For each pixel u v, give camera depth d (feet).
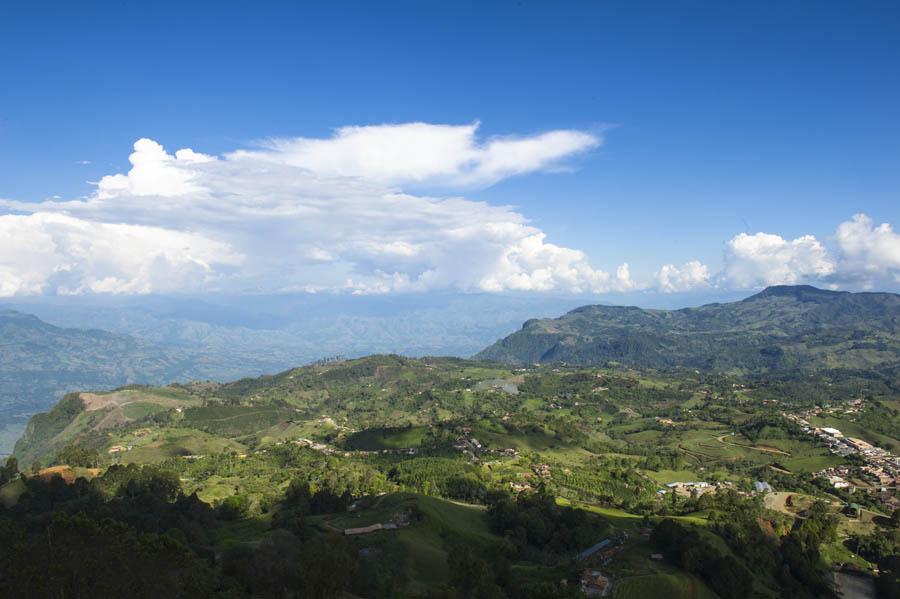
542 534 556.10
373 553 451.53
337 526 529.86
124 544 231.09
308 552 313.73
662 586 450.30
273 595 323.98
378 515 554.87
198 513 554.87
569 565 484.33
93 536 223.92
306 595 297.53
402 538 482.28
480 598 346.95
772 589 504.02
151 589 226.58
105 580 212.02
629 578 450.71
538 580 453.17
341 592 307.58
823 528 625.41
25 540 224.33
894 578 531.91
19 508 583.17
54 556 211.00
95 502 570.46
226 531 546.26
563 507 633.20
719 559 482.28
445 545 505.25
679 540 506.89
